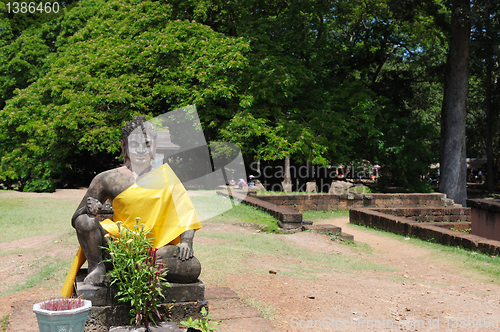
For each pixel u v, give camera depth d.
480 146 40.19
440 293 6.00
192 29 16.88
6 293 5.14
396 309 5.09
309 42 20.39
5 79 22.19
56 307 3.03
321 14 19.86
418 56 26.41
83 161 22.12
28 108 18.36
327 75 23.23
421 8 20.97
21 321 3.70
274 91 17.28
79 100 16.14
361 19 24.30
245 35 18.19
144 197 3.72
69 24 21.08
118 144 16.36
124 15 18.80
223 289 4.93
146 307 3.58
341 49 24.62
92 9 21.28
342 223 14.80
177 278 3.84
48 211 12.55
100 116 16.56
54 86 17.02
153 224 3.72
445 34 24.09
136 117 3.78
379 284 6.32
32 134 18.62
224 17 19.84
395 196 18.36
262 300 4.92
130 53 17.22
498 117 31.23
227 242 8.66
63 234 8.98
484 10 18.70
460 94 21.34
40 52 22.03
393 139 22.67
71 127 16.20
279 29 19.89
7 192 16.89
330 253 9.16
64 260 6.64
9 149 19.67
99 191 3.76
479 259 8.63
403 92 27.55
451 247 10.01
